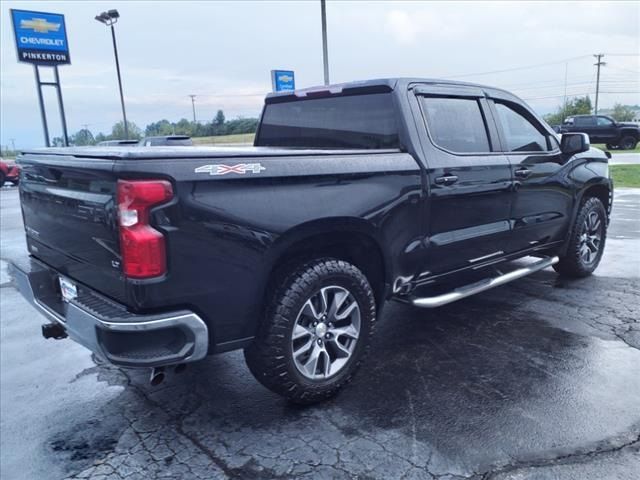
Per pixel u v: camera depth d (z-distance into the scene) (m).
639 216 9.36
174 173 2.45
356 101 3.84
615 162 19.78
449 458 2.63
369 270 3.50
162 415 3.15
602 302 4.86
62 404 3.32
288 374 2.96
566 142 4.76
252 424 3.02
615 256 6.52
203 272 2.57
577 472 2.50
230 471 2.61
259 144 4.82
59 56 24.27
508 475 2.49
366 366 3.68
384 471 2.56
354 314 3.24
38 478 2.60
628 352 3.78
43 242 3.31
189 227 2.50
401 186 3.39
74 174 2.72
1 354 4.13
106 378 3.67
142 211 2.39
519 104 4.57
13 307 5.31
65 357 4.06
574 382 3.36
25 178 3.44
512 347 3.92
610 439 2.75
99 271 2.69
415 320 4.54
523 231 4.52
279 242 2.81
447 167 3.68
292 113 4.42
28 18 23.11
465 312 4.70
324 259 3.10
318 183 2.97
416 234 3.57
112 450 2.81
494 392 3.26
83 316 2.59
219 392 3.41
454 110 3.93
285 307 2.89
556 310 4.67
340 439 2.83
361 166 3.18
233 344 2.79
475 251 4.09
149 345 2.49
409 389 3.34
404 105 3.58
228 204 2.61
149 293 2.44
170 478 2.57
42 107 24.50
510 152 4.34
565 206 4.99
